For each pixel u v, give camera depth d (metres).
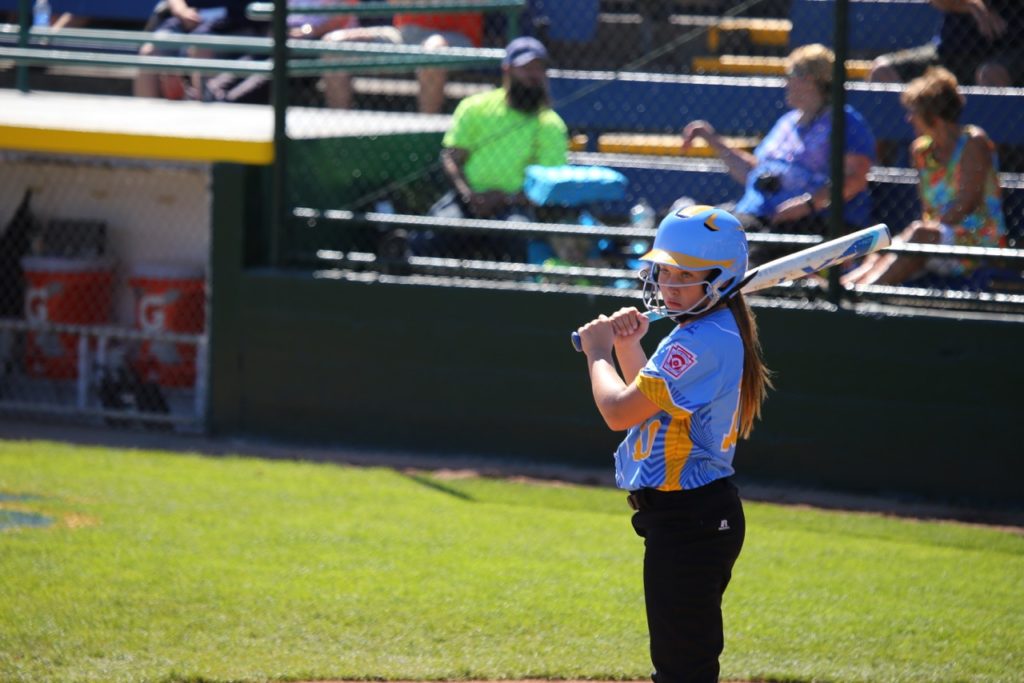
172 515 21.41
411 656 15.91
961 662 16.08
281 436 27.20
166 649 15.84
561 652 16.17
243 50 30.28
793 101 26.27
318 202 28.61
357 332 26.48
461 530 21.19
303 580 18.47
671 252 12.13
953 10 28.91
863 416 23.98
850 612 17.88
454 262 26.55
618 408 12.20
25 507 21.55
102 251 30.69
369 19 38.56
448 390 26.19
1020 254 23.64
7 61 30.89
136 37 31.48
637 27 38.06
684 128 34.00
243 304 26.97
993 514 23.09
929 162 25.33
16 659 15.36
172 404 29.17
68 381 30.05
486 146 28.52
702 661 12.30
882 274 25.16
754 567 19.83
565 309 25.38
